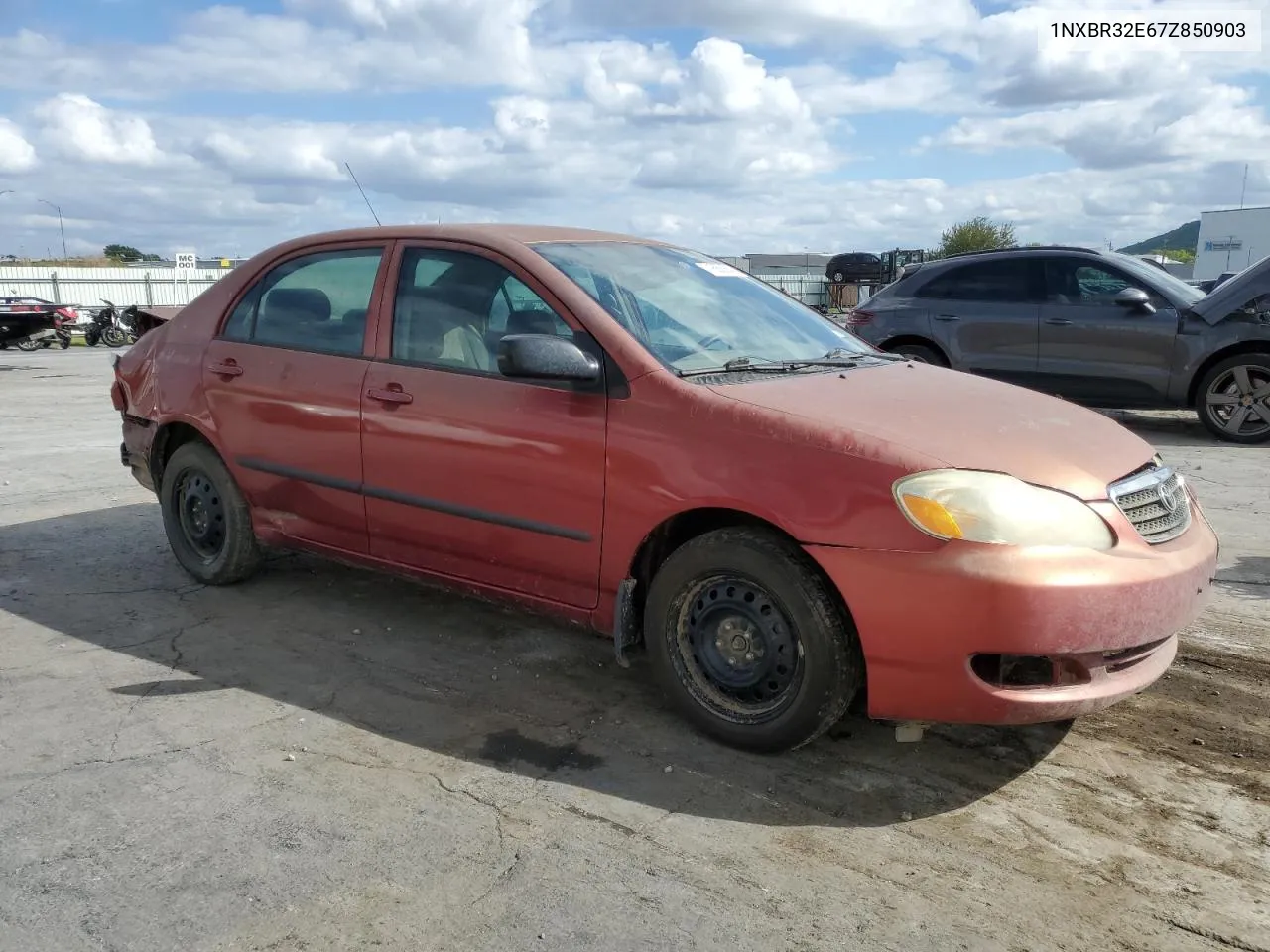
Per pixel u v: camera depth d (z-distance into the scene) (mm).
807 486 3074
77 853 2742
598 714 3654
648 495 3357
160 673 3971
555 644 4328
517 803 3031
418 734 3484
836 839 2869
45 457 8469
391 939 2414
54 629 4445
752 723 3293
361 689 3850
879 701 3041
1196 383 9086
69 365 19688
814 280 35344
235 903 2537
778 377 3613
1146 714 3662
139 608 4719
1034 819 2982
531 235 4102
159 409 5004
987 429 3250
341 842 2811
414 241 4195
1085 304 9375
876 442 3064
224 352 4715
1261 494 6973
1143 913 2553
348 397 4168
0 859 2713
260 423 4527
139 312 5512
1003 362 9773
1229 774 3242
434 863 2719
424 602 4832
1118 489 3105
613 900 2568
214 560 4941
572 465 3531
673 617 3443
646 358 3479
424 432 3916
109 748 3344
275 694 3795
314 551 4562
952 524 2885
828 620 3088
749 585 3256
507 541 3775
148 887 2602
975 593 2836
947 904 2578
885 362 4184
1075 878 2701
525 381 3680
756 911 2535
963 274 10055
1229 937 2459
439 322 4020
